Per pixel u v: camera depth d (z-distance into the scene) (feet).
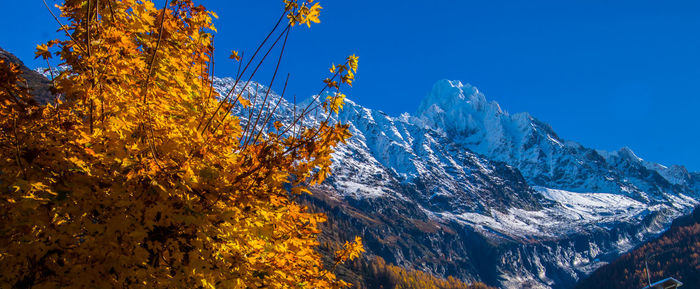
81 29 13.33
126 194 12.44
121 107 12.53
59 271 11.91
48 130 12.76
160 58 14.23
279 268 15.48
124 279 12.12
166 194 12.25
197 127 13.55
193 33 15.25
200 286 13.07
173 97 14.26
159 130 13.07
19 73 13.00
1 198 11.89
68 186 12.19
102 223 12.76
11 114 12.53
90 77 12.39
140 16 14.14
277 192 14.24
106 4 13.88
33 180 11.66
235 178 13.75
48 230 11.93
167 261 13.52
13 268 11.71
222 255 13.75
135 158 12.46
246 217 13.71
